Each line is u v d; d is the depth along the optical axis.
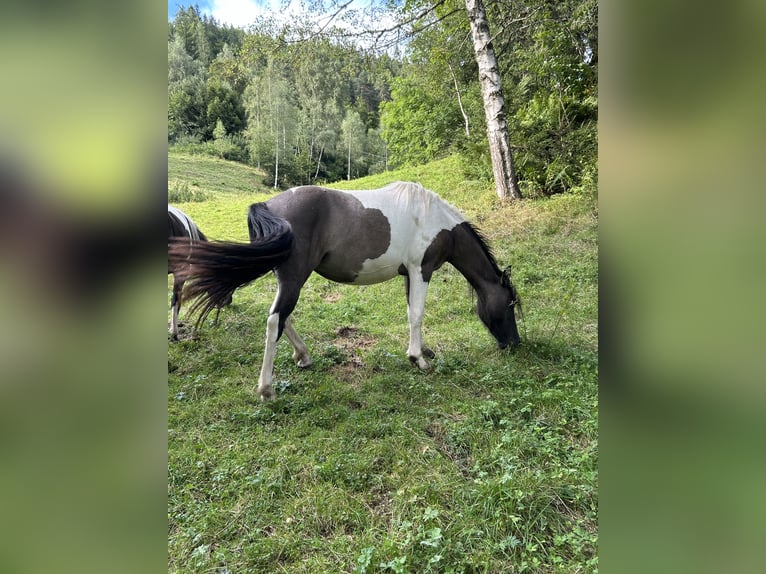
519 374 3.56
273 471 2.46
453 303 5.23
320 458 2.58
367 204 3.54
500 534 2.00
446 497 2.24
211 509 2.19
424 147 14.68
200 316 3.02
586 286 5.27
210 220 11.62
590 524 2.04
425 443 2.71
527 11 8.59
